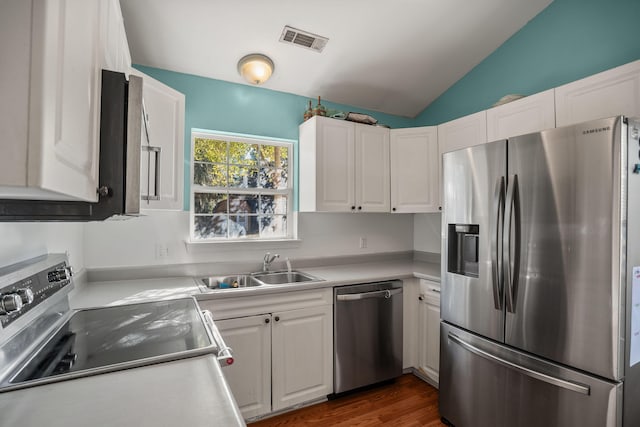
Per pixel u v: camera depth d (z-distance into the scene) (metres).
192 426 0.62
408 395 2.27
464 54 2.49
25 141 0.43
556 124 1.83
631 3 1.80
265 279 2.47
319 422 1.97
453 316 1.90
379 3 1.95
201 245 2.34
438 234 3.04
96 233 2.05
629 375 1.27
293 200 2.75
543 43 2.19
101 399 0.72
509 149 1.58
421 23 2.14
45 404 0.70
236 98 2.49
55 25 0.48
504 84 2.43
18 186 0.43
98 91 0.74
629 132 1.25
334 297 2.19
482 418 1.72
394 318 2.40
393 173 2.74
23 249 1.17
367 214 3.06
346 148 2.57
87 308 1.43
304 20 2.01
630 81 1.54
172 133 1.69
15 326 0.90
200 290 1.88
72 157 0.57
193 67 2.28
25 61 0.44
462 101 2.74
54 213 0.72
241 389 1.89
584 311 1.31
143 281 2.12
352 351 2.23
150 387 0.77
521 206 1.53
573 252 1.34
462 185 1.84
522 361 1.53
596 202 1.28
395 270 2.61
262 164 2.68
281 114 2.66
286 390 2.03
